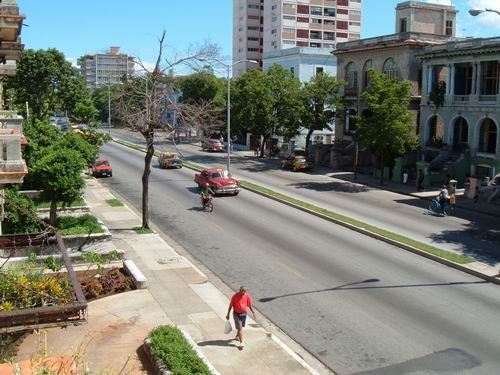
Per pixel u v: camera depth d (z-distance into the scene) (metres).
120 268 20.64
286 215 31.80
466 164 43.81
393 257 23.30
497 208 34.88
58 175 24.22
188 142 77.69
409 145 42.47
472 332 15.56
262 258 22.98
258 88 55.81
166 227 28.52
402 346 14.68
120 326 15.64
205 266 21.94
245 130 61.16
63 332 15.08
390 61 52.38
